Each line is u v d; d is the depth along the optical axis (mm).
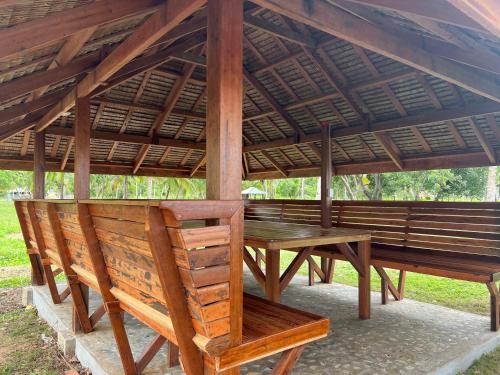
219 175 1764
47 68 3414
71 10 2113
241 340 1680
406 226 4691
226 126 1786
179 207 1468
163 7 2289
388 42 2871
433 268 3668
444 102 5199
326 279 5590
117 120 6473
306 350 2996
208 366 1663
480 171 14273
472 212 4102
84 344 3076
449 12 2039
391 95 5426
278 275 3309
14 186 29625
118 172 7699
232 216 1618
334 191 20562
